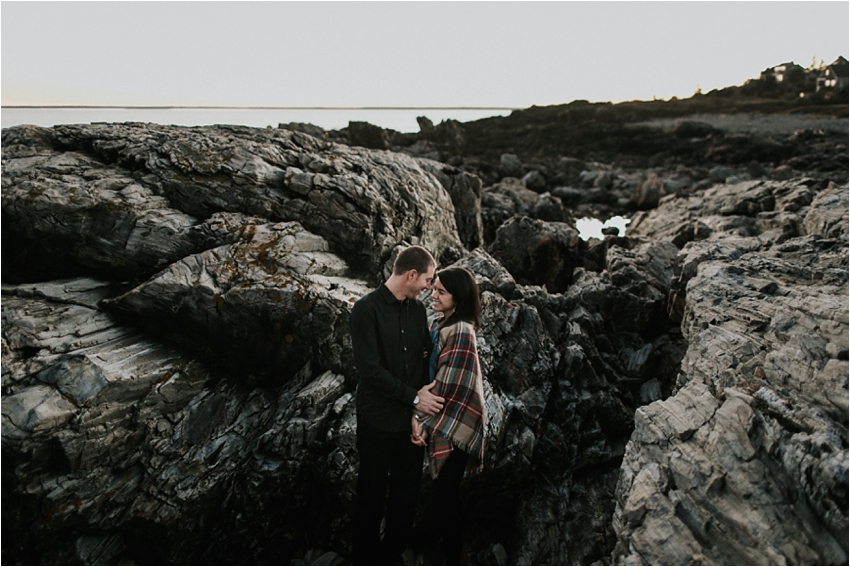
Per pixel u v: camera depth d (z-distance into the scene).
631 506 2.92
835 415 2.87
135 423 3.89
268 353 4.47
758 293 4.47
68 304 4.48
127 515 3.69
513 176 22.44
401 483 3.27
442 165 9.27
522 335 5.14
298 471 4.00
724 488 2.77
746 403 3.07
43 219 4.64
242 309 4.32
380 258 5.61
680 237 9.12
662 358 5.97
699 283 5.15
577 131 40.78
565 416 4.83
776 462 2.78
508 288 5.93
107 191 4.98
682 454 3.02
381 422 3.16
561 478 4.50
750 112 52.59
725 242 6.81
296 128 21.89
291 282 4.47
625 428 5.05
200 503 3.85
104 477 3.72
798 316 3.76
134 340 4.39
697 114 53.72
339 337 4.44
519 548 3.97
